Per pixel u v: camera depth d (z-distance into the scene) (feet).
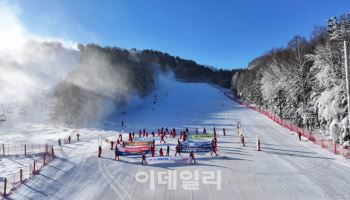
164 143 103.04
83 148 96.84
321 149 84.12
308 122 126.72
